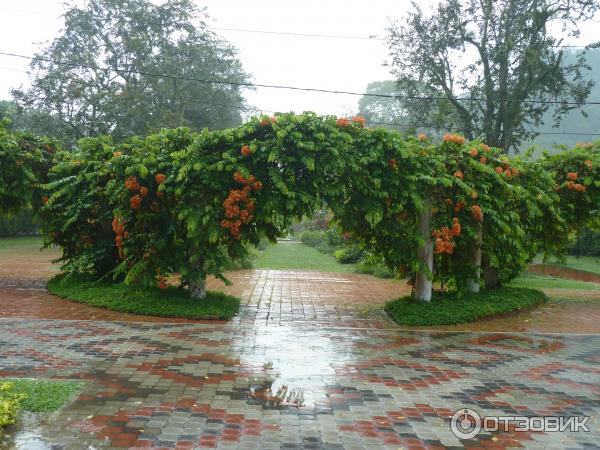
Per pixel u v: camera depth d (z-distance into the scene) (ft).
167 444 12.78
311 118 27.61
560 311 34.91
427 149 29.81
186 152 27.35
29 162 36.73
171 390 16.69
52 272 47.80
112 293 31.14
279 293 39.04
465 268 32.07
